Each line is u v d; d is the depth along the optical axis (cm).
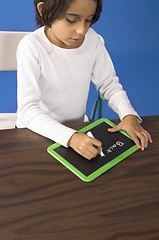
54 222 59
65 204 63
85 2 74
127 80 225
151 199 66
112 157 78
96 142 79
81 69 107
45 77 102
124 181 70
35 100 97
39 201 64
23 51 96
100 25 242
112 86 112
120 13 252
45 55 98
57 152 78
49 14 81
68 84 107
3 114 133
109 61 115
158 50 241
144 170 74
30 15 226
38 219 60
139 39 244
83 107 120
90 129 89
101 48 112
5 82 214
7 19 222
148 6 261
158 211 63
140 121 93
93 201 64
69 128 85
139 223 60
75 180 70
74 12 76
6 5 230
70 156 77
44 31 98
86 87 114
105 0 251
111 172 73
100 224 59
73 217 60
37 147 80
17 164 73
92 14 79
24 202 63
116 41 239
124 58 235
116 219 61
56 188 67
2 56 116
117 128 89
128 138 86
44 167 73
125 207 63
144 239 57
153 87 224
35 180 69
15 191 66
